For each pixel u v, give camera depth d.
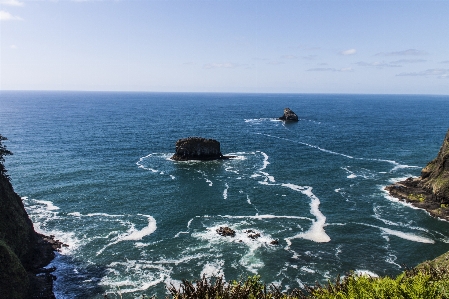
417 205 61.94
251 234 50.53
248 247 47.06
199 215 57.78
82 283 39.22
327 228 53.12
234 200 64.69
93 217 56.06
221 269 41.91
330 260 44.03
